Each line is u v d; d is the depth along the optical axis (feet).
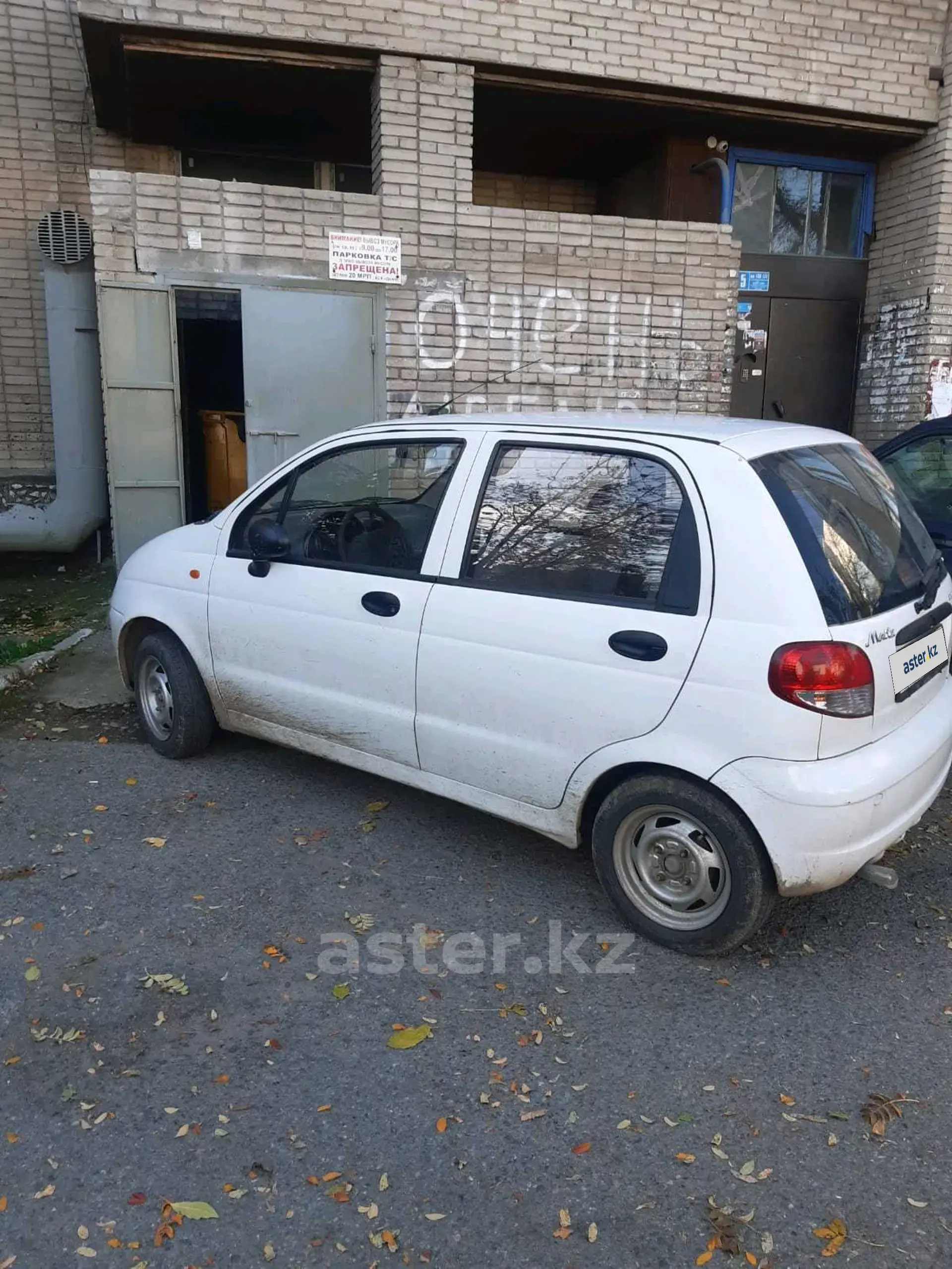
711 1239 7.55
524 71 26.55
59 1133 8.48
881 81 29.27
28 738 17.53
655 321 28.27
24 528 29.58
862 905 12.35
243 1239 7.50
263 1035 9.75
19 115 30.17
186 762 16.43
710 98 28.32
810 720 9.77
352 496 13.87
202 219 25.03
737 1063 9.50
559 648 11.31
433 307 26.84
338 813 14.64
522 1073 9.32
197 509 31.65
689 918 11.00
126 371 25.38
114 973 10.66
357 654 13.34
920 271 31.14
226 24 24.36
